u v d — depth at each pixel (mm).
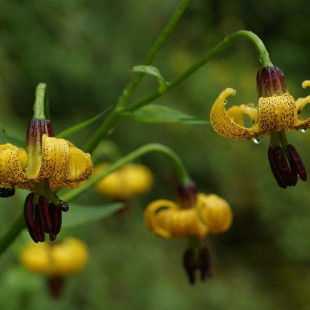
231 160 8023
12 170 1666
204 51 9164
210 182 8125
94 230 6000
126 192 4605
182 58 8406
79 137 6844
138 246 6254
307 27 9859
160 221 2709
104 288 5582
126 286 5863
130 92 2303
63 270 3799
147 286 5957
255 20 9812
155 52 2283
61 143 1658
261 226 8273
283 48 9688
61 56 6809
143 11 7777
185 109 8023
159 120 2256
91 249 5836
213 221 2674
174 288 6168
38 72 6680
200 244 2748
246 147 8133
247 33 2010
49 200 1786
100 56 7340
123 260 6012
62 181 1751
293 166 1890
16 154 1662
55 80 6867
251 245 8211
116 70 7324
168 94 8039
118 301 5762
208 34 9234
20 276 3959
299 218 7883
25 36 6637
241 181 8102
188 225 2650
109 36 7449
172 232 2680
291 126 1821
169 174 7711
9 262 4695
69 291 5223
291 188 7988
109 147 4379
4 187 1821
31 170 1725
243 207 8203
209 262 2750
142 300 5836
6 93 6062
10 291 4008
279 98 1777
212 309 6434
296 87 9508
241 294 6805
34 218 1785
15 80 6293
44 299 4551
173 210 2703
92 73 7039
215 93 8234
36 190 1783
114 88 7367
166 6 8117
